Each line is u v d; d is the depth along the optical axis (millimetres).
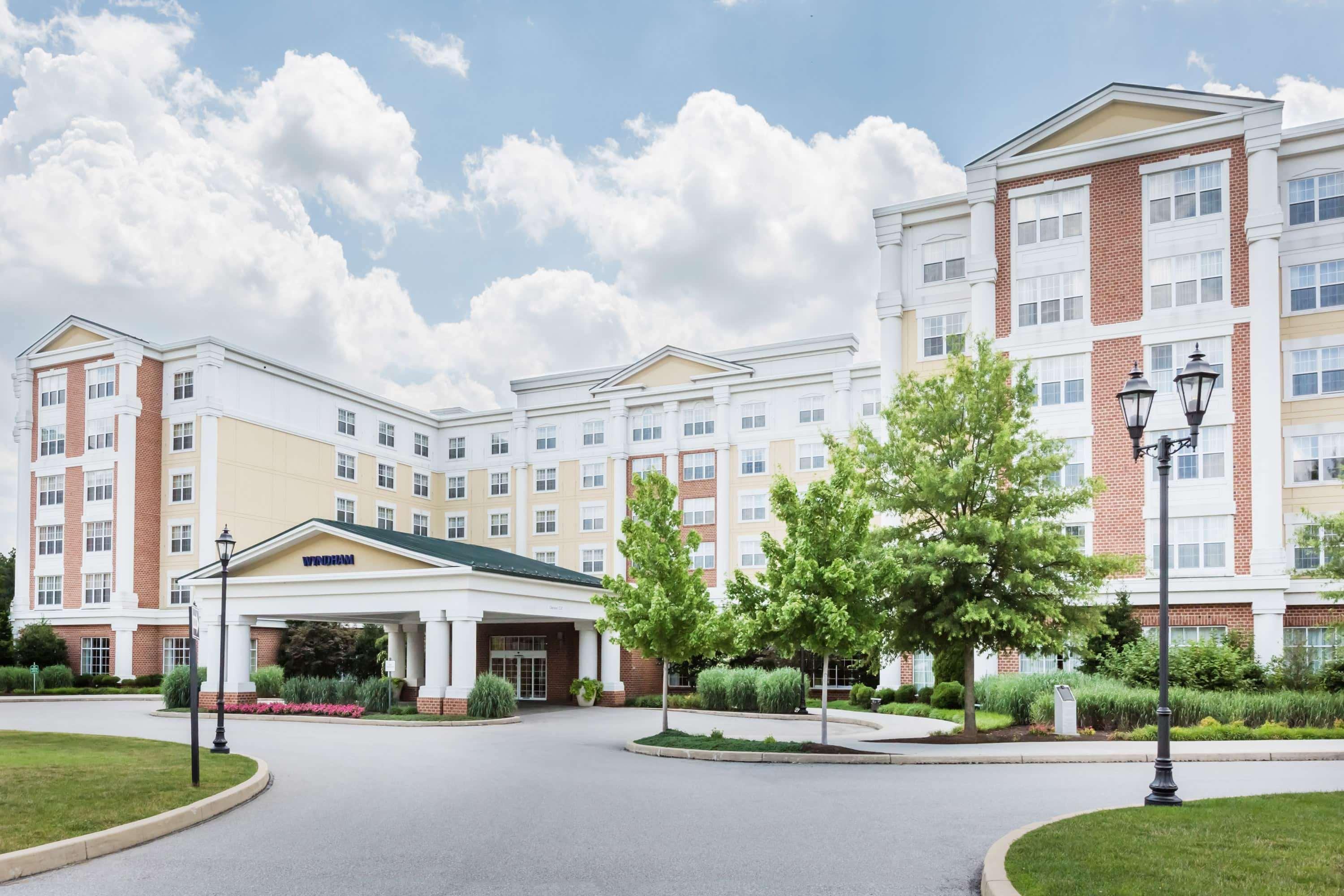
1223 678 28438
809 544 22781
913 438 26562
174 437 58219
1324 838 10656
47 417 60719
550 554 66562
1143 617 35781
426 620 35094
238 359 58938
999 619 24062
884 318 42000
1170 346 37219
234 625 38281
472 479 71250
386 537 37656
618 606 26766
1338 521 26344
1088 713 25984
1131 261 38031
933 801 15008
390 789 17250
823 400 58438
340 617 43594
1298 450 35812
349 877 10578
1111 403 37719
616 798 15977
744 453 59969
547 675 46281
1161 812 12398
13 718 35500
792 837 12273
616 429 64125
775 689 37125
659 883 10062
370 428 67688
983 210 40125
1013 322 39469
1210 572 35688
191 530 56844
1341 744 21516
